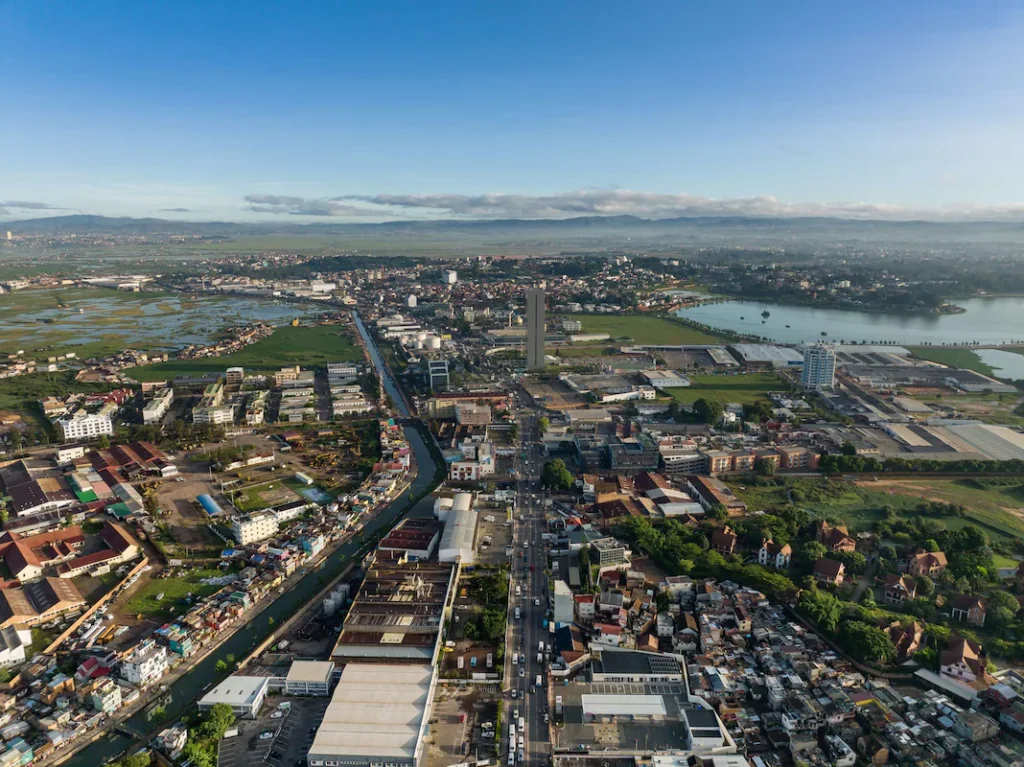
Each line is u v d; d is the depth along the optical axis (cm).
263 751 19925
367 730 19812
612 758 19612
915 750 19500
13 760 19288
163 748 19712
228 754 19800
